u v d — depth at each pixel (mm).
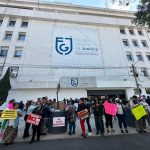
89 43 27844
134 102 8211
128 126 9492
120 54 28328
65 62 24953
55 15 29125
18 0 30703
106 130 8484
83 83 22453
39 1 31703
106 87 23078
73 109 8125
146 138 6598
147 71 27641
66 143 6258
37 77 22828
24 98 21125
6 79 17234
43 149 5555
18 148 5727
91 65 25719
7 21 26828
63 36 27281
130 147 5516
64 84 21859
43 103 8195
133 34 32406
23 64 23375
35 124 6613
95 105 7902
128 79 25766
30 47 24953
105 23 30953
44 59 24406
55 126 8031
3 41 24812
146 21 8805
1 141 6637
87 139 6801
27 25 27891
